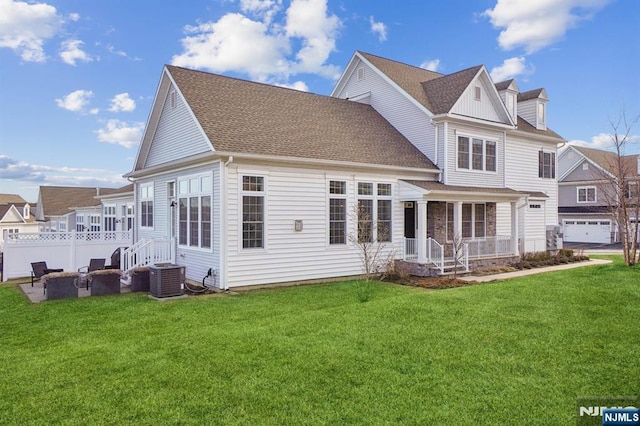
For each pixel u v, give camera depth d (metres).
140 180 19.56
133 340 7.23
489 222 19.53
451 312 8.57
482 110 18.67
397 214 16.31
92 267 15.94
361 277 15.03
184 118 15.11
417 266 15.23
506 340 6.69
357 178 15.26
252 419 4.34
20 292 12.88
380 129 18.56
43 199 41.00
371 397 4.79
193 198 14.43
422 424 4.20
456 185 17.48
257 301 10.70
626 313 8.36
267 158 12.91
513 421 4.23
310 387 5.07
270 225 13.32
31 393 5.05
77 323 8.66
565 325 7.52
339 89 22.73
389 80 19.56
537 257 19.12
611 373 5.34
